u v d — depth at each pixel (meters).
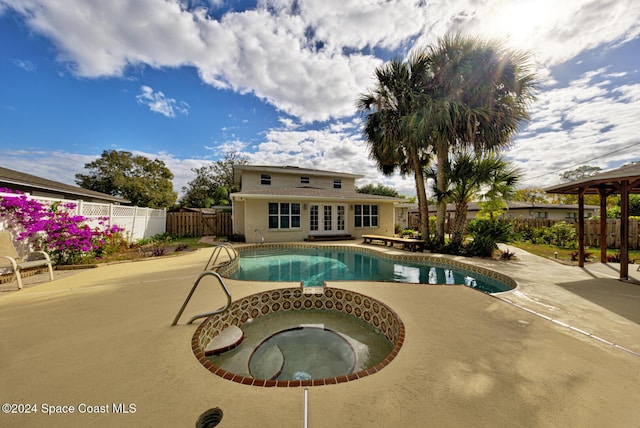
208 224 17.55
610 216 14.14
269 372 2.97
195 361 2.51
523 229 14.27
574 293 4.68
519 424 1.75
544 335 3.06
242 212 15.18
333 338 3.84
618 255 8.32
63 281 5.44
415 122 9.66
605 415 1.82
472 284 6.76
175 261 7.84
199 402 1.96
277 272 8.10
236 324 4.14
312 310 4.96
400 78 10.49
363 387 2.14
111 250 9.16
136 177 24.38
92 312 3.73
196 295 4.49
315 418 1.81
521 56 8.84
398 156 12.21
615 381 2.20
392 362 2.50
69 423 1.74
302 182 18.73
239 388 2.12
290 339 3.80
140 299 4.30
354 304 4.66
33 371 2.32
